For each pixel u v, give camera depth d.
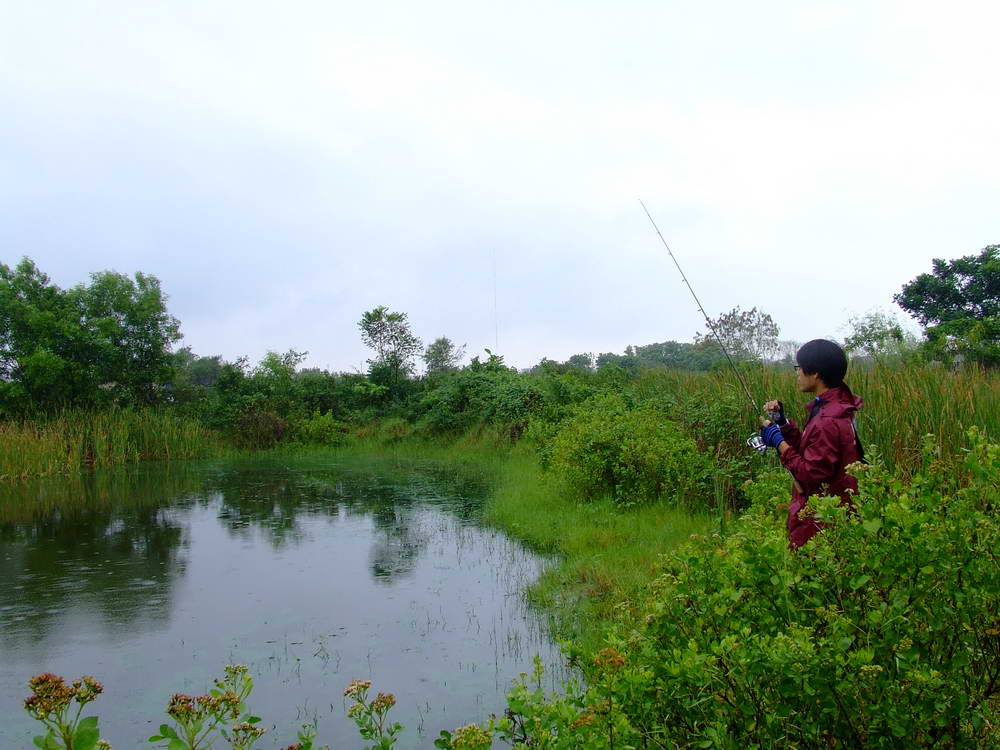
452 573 7.25
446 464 17.33
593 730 2.19
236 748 2.35
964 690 2.39
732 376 9.58
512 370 22.88
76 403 20.56
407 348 25.03
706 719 2.39
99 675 5.00
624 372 18.03
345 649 5.34
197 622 6.05
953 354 10.33
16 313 20.23
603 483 9.41
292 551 8.48
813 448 3.26
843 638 2.20
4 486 14.71
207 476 15.94
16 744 4.09
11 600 6.70
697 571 2.73
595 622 5.25
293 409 23.14
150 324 22.83
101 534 9.66
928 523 2.45
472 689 4.56
